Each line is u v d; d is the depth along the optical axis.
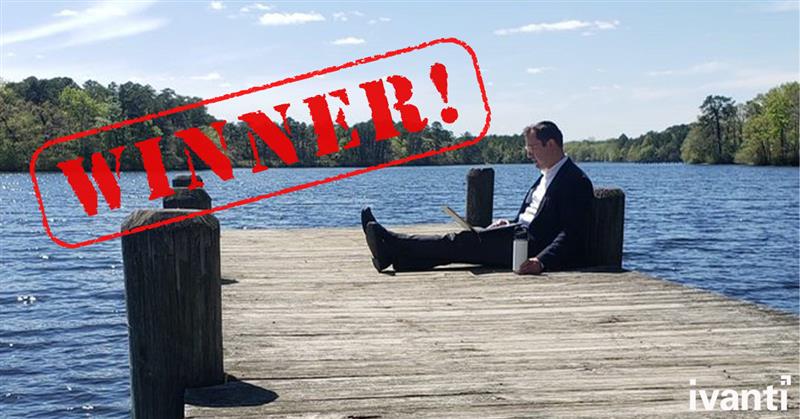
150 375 3.22
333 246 8.75
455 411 3.03
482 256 6.54
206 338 3.28
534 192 6.72
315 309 5.07
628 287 5.83
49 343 10.31
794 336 4.33
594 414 3.01
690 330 4.47
